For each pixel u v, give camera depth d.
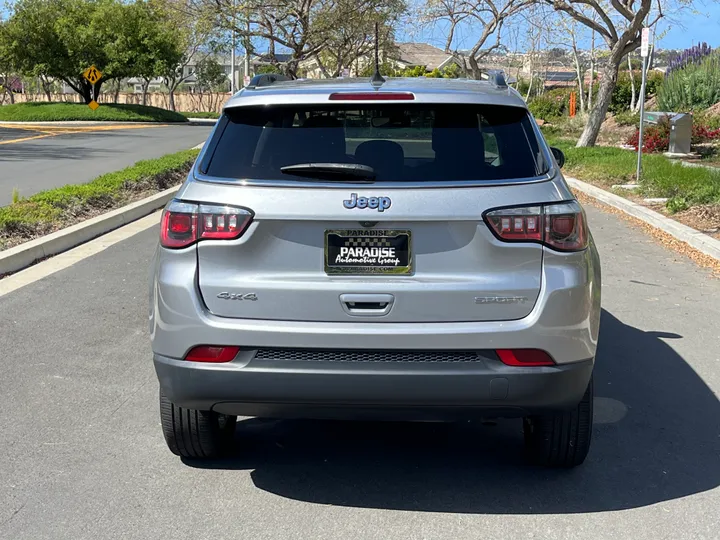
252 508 3.76
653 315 7.16
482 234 3.45
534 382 3.46
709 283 8.34
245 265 3.52
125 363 5.79
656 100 32.97
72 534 3.51
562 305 3.46
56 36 49.81
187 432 3.99
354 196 3.44
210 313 3.53
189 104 69.19
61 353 6.00
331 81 4.33
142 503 3.79
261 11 31.06
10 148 24.98
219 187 3.56
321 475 4.12
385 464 4.26
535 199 3.50
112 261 9.16
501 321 3.47
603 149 21.80
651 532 3.54
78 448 4.40
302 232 3.48
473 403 3.50
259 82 4.31
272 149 3.67
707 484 4.02
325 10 32.06
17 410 4.91
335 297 3.46
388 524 3.61
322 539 3.48
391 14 32.75
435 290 3.44
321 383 3.46
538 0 23.50
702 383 5.49
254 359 3.49
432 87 3.86
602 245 10.41
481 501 3.83
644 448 4.45
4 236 9.52
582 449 3.98
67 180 16.25
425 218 3.42
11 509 3.72
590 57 38.62
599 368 5.79
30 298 7.53
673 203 12.17
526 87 57.38
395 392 3.46
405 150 3.65
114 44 49.88
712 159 20.06
